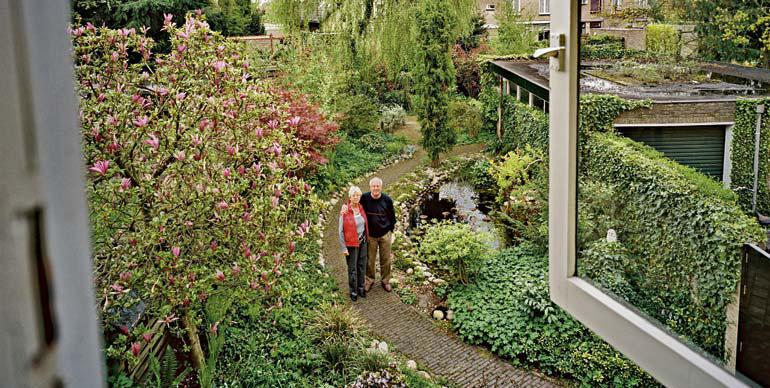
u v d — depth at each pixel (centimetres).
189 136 427
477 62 1802
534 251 843
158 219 391
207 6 1831
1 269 21
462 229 809
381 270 762
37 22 23
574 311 160
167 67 447
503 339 655
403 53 1395
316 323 628
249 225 434
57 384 23
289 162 453
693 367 128
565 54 147
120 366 434
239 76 462
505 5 1859
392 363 579
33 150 22
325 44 1396
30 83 22
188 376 491
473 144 1619
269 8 1431
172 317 421
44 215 22
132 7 1614
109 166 406
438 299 757
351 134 1501
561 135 154
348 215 716
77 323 25
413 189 1235
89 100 412
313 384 536
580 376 607
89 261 26
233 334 562
